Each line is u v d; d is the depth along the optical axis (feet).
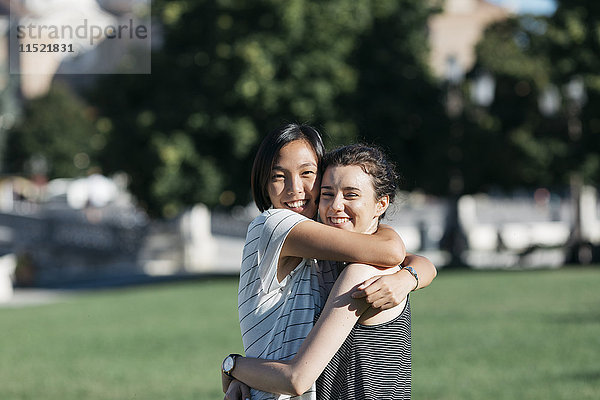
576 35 116.26
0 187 219.61
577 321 56.39
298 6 104.88
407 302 12.99
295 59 105.81
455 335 52.75
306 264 13.07
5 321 73.92
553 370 40.45
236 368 12.69
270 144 13.66
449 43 225.56
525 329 53.93
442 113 117.70
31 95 229.86
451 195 125.08
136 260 152.15
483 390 36.55
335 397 12.28
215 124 107.24
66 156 218.18
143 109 111.14
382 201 13.39
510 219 195.42
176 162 107.34
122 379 43.96
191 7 110.83
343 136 105.40
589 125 119.03
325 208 13.14
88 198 192.95
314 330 12.13
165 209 111.65
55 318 74.28
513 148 118.93
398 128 114.42
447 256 138.62
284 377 12.00
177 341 57.06
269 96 104.99
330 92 106.63
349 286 12.21
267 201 14.05
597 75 116.78
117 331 63.52
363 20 111.14
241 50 104.53
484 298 72.74
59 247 140.36
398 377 12.46
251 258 12.99
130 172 114.52
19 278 126.72
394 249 12.42
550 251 131.03
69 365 49.11
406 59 115.44
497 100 121.80
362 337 12.32
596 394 34.73
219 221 171.22
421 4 116.78
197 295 88.53
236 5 106.52
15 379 45.14
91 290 119.03
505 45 120.67
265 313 12.82
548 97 119.85
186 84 110.63
